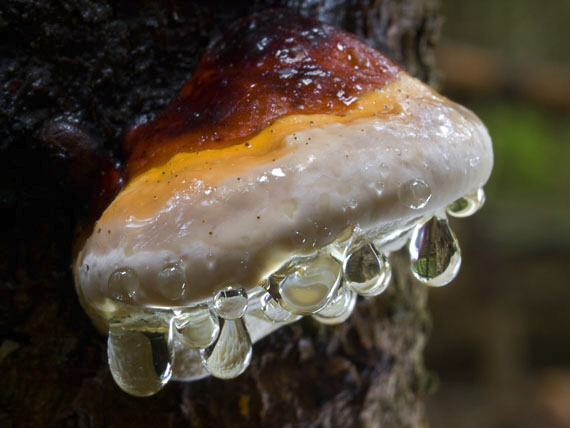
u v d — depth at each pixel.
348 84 0.13
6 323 0.14
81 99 0.14
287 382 0.15
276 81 0.13
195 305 0.12
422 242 0.13
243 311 0.12
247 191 0.12
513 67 0.64
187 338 0.13
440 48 0.63
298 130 0.13
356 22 0.16
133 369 0.13
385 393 0.17
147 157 0.13
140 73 0.14
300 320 0.16
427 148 0.13
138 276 0.12
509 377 0.78
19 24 0.13
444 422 0.70
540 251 0.79
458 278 0.78
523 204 0.88
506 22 0.95
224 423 0.15
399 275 0.17
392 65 0.14
